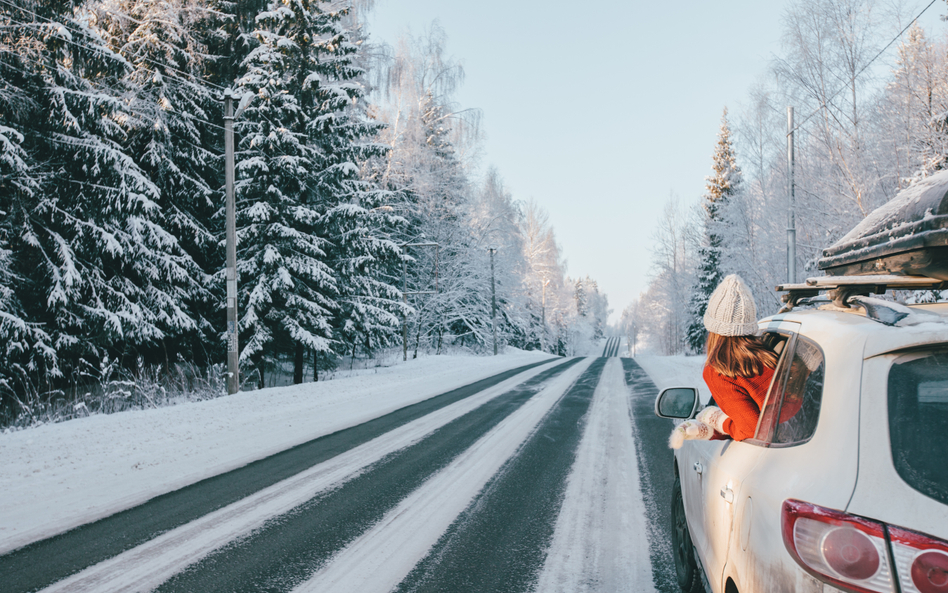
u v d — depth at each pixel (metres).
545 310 69.62
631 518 5.44
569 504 5.90
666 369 23.97
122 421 11.09
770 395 2.28
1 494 6.27
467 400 14.33
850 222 16.05
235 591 3.86
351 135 23.16
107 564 4.33
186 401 16.48
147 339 17.56
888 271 2.54
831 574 1.55
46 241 15.68
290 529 5.14
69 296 15.48
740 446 2.41
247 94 16.97
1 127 13.78
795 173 17.88
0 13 14.16
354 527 5.19
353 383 18.50
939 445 1.61
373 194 23.56
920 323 1.81
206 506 5.82
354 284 24.00
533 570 4.22
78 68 16.16
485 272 45.78
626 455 8.20
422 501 6.01
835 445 1.72
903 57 15.39
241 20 22.73
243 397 14.77
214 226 22.06
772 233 20.33
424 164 37.34
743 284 2.50
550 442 9.13
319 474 7.13
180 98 20.39
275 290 20.34
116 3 19.59
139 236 17.45
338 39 22.48
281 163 20.23
